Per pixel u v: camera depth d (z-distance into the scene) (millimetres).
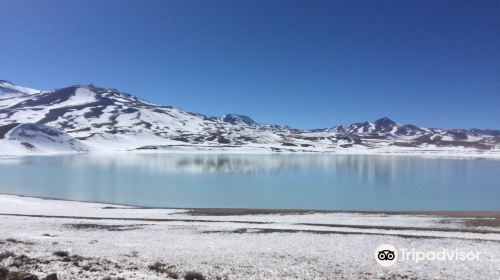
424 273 22547
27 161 141625
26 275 15477
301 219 41438
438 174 102750
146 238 31922
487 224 38156
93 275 17609
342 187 75688
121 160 152500
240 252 27031
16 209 48188
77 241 29906
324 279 20766
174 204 56312
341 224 38500
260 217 43031
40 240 29672
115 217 42719
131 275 18234
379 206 54500
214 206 54844
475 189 72875
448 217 42188
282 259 25172
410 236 32438
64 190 70062
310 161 158500
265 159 170125
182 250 27344
